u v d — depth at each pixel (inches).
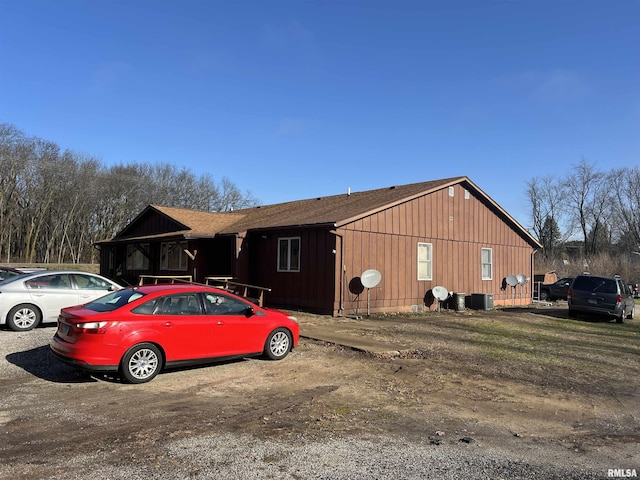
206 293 300.5
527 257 935.0
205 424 202.7
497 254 856.3
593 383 304.7
